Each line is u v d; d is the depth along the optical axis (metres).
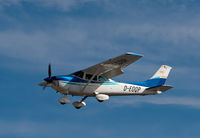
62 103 64.75
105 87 66.88
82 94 65.38
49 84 65.06
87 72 64.75
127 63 61.62
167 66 76.38
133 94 71.50
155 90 73.12
